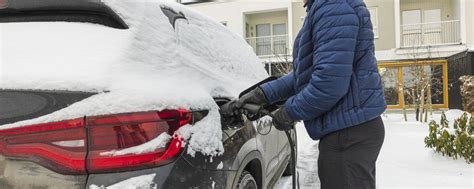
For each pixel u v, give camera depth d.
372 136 1.91
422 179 4.42
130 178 1.49
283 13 19.44
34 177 1.47
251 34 20.08
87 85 1.52
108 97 1.51
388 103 15.44
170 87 1.74
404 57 16.39
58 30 1.81
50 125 1.48
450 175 4.57
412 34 17.17
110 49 1.69
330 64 1.69
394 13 17.08
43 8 1.87
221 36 2.99
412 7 17.84
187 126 1.67
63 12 1.88
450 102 15.50
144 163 1.51
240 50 3.48
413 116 13.16
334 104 1.77
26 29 1.85
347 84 1.72
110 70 1.60
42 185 1.47
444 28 16.77
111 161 1.48
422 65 13.53
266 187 2.99
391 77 15.38
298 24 18.36
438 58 15.95
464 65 14.04
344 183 1.90
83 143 1.48
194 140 1.69
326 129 1.89
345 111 1.83
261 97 2.01
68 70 1.58
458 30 16.36
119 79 1.59
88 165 1.47
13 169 1.49
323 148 1.96
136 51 1.76
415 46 16.05
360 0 1.87
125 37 1.77
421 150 6.08
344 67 1.69
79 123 1.48
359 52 1.83
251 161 2.55
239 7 18.91
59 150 1.48
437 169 4.90
